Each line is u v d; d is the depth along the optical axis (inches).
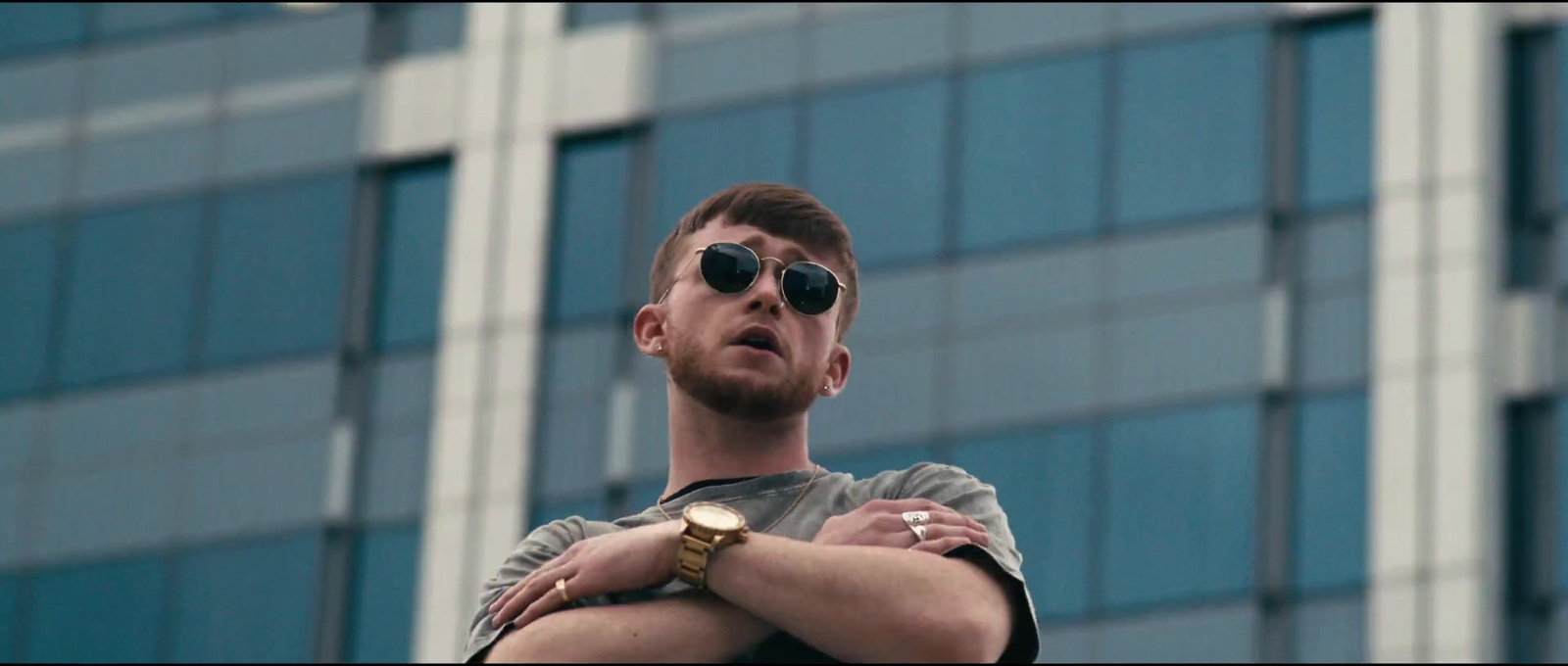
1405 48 1077.1
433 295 1177.4
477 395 1149.1
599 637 215.8
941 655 213.5
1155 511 1043.9
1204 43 1104.2
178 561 1166.3
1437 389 1024.2
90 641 1167.0
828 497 235.9
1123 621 1035.3
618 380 1128.8
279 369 1184.2
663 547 220.4
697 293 239.3
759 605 214.7
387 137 1209.4
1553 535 1002.1
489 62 1206.9
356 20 1235.9
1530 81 1075.3
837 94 1147.3
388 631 1124.5
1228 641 1019.9
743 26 1175.6
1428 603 997.2
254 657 1142.3
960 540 223.0
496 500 1125.7
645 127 1170.6
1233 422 1045.2
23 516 1192.2
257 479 1168.2
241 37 1248.2
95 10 1274.6
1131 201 1089.4
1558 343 1025.5
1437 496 1010.1
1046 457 1063.0
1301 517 1027.9
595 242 1161.4
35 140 1254.9
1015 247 1097.4
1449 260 1040.8
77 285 1227.9
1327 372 1042.1
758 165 1149.1
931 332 1095.0
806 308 237.1
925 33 1143.6
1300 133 1080.8
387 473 1152.2
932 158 1123.3
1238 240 1069.1
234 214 1219.9
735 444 238.7
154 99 1249.4
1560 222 1048.2
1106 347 1072.2
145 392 1202.0
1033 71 1123.3
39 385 1218.6
